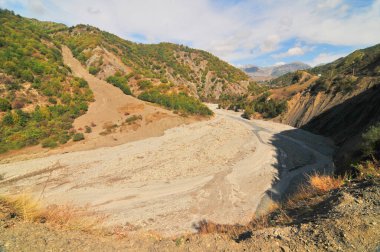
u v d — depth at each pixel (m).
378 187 6.11
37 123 31.64
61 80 42.09
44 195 18.66
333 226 5.04
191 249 5.18
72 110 37.31
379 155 12.80
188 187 20.86
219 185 21.30
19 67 38.06
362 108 35.03
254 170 24.84
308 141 36.56
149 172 23.86
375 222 4.89
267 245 4.98
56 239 5.04
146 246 5.32
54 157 26.39
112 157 27.48
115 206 17.50
